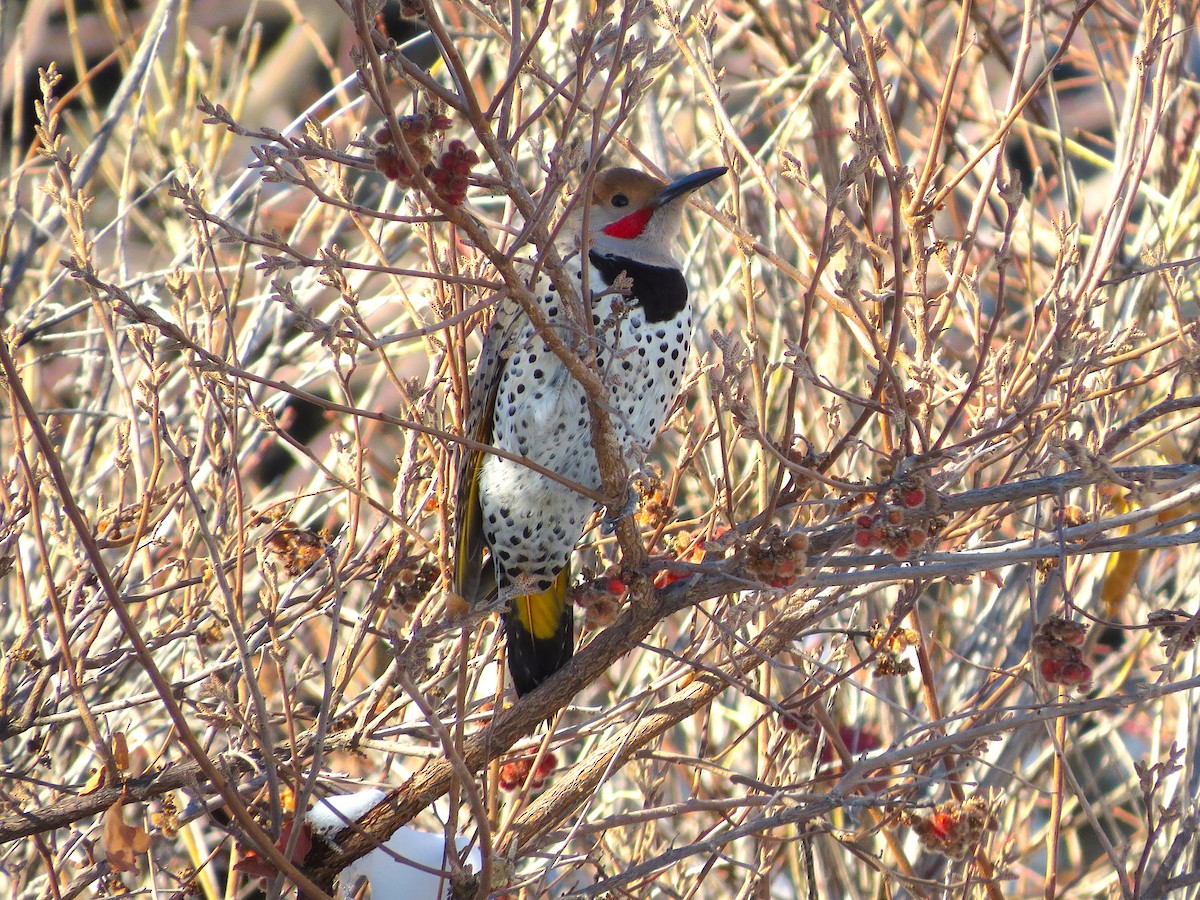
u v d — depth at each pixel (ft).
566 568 26.58
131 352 33.65
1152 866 28.86
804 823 25.43
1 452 32.89
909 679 32.17
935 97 35.83
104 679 26.84
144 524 24.27
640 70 17.29
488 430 27.02
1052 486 20.58
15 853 28.81
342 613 25.38
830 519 21.70
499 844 21.86
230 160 49.80
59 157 24.00
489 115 16.37
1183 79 33.45
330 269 19.89
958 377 26.22
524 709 23.13
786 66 36.32
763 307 34.60
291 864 19.30
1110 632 38.17
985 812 22.04
